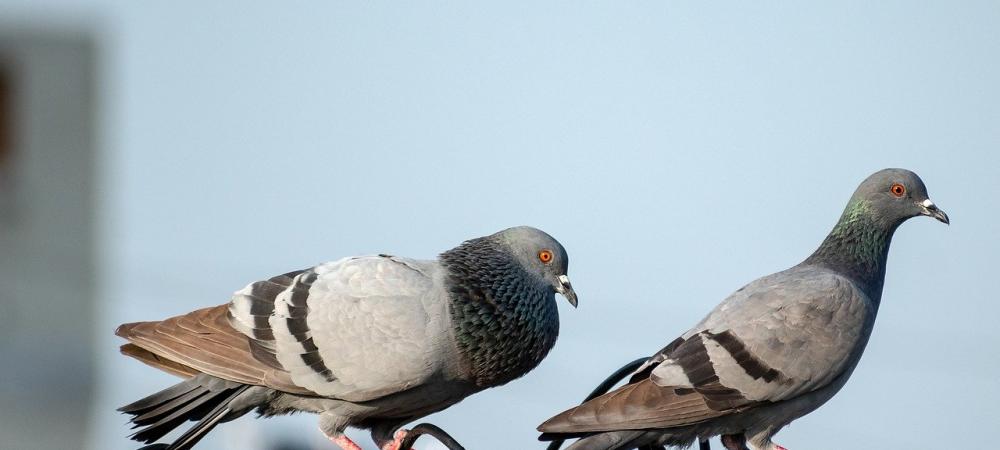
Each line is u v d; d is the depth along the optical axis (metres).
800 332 12.10
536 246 12.99
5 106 25.67
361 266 12.66
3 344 25.59
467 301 12.56
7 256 25.77
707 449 12.51
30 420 25.17
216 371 12.11
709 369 11.98
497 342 12.63
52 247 26.05
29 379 25.52
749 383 11.95
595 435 11.80
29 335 25.81
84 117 26.05
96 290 26.22
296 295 12.45
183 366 12.46
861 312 12.34
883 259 13.17
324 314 12.32
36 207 25.97
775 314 12.16
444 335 12.39
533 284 12.93
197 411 12.66
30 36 25.52
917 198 12.95
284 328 12.29
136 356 12.46
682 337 12.36
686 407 11.82
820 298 12.25
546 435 11.91
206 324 12.41
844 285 12.42
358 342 12.24
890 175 13.03
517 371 12.95
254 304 12.45
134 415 12.36
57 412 25.20
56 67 25.77
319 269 12.71
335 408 12.56
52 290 25.98
